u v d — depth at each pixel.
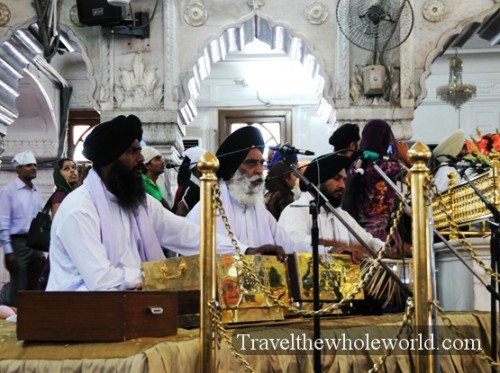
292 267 3.90
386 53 8.30
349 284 4.09
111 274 3.70
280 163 5.72
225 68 13.23
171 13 8.36
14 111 8.89
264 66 13.20
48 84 11.73
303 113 13.23
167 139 8.35
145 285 3.66
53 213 6.51
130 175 3.98
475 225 5.62
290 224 4.82
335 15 8.29
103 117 8.37
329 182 4.87
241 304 3.57
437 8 8.30
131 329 3.14
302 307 3.85
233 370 3.23
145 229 4.04
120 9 8.08
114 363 2.93
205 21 8.43
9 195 8.27
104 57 8.39
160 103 8.37
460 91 11.41
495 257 3.89
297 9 8.42
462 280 5.18
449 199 5.54
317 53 8.36
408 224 5.15
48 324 3.13
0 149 8.84
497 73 12.91
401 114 8.25
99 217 3.86
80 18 8.18
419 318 3.09
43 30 8.26
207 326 3.15
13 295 8.16
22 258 8.22
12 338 3.28
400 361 3.52
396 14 8.02
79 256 3.71
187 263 3.61
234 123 13.33
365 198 5.31
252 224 4.61
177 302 3.37
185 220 4.25
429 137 12.98
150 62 8.39
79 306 3.13
